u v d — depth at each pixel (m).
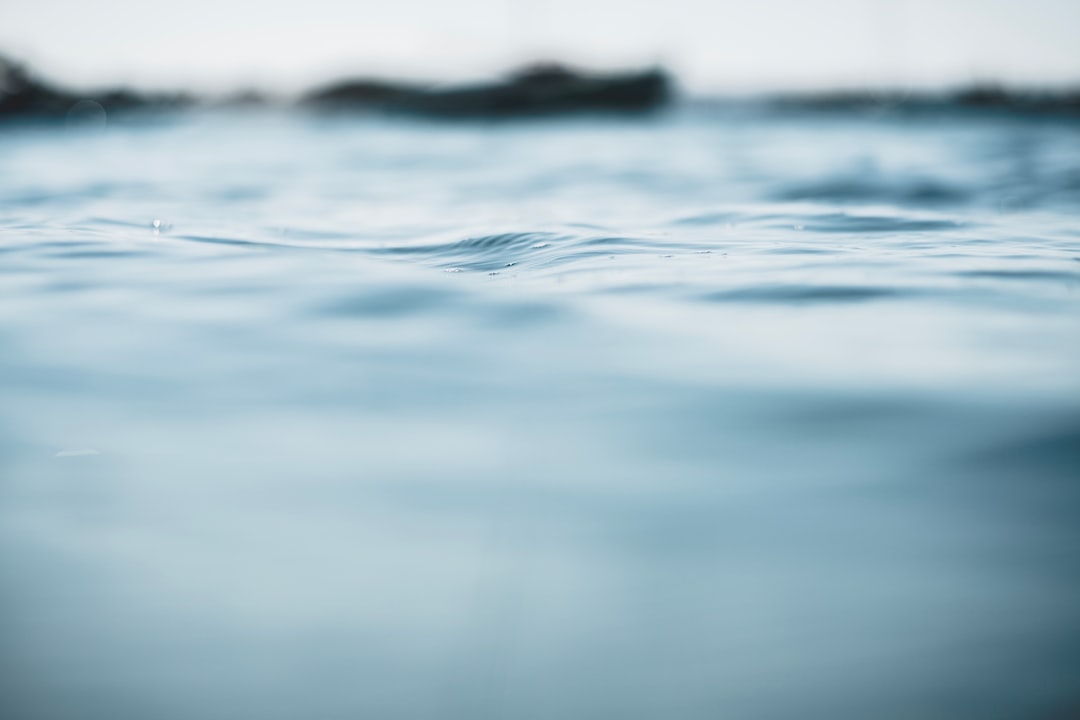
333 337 2.00
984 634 0.94
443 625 0.97
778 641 0.93
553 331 2.01
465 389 1.64
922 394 1.55
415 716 0.85
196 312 2.25
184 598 1.03
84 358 1.88
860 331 1.95
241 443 1.43
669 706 0.85
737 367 1.72
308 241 3.62
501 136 17.03
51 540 1.16
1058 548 1.09
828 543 1.11
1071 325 1.97
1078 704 0.86
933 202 5.79
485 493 1.24
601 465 1.32
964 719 0.84
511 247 3.34
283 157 11.38
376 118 24.70
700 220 4.32
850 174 7.78
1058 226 4.00
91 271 2.77
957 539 1.11
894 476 1.27
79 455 1.40
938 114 21.75
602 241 3.40
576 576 1.04
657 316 2.12
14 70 19.86
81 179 7.60
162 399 1.64
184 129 21.09
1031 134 15.44
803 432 1.42
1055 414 1.46
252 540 1.14
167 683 0.90
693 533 1.13
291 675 0.90
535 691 0.87
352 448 1.40
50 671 0.93
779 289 2.40
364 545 1.12
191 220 4.46
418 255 3.22
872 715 0.85
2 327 2.12
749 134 16.52
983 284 2.45
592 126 20.56
